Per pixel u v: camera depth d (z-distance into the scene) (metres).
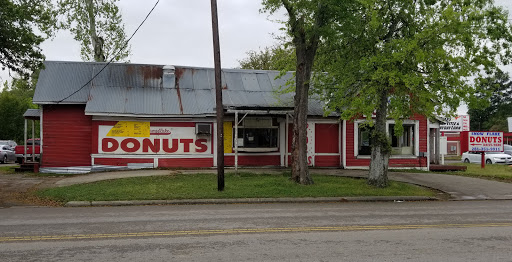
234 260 5.99
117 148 19.69
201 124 20.30
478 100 13.73
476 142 24.30
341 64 15.64
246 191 13.73
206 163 20.55
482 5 14.24
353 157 21.67
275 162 21.28
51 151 19.69
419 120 22.44
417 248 6.82
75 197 12.66
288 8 14.42
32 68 15.46
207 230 8.15
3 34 14.18
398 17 14.87
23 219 9.42
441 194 15.10
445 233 8.06
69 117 19.80
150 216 9.91
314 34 14.43
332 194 13.68
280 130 21.36
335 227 8.55
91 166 19.50
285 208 11.55
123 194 13.12
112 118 19.61
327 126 22.06
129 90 20.59
